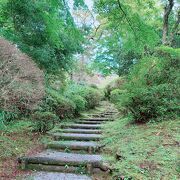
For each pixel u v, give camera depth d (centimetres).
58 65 1122
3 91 514
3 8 846
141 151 539
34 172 517
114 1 693
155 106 741
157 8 1188
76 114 1143
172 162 469
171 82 787
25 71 546
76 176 500
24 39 941
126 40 752
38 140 713
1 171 489
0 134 682
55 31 768
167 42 1082
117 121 941
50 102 900
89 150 651
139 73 811
